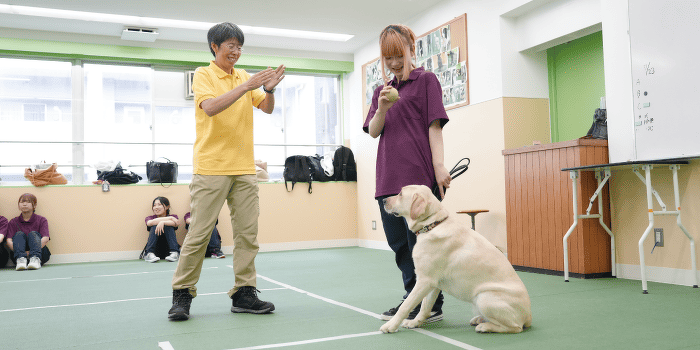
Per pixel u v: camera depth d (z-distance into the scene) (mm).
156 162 7488
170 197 7457
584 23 4789
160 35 7586
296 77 8836
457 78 6129
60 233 6945
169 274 5219
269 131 8602
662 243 3930
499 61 5469
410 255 2557
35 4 6258
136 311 3100
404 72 2529
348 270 5172
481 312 2227
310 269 5348
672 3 3703
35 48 7195
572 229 4129
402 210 2291
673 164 3680
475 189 5836
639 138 3953
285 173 8203
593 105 5074
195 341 2264
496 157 5508
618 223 4297
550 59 5586
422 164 2492
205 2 6348
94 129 7684
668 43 3727
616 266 4309
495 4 5547
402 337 2234
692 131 3543
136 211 7316
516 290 2232
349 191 8586
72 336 2455
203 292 3865
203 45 8039
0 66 7312
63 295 3908
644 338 2162
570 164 4336
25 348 2244
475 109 5832
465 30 5977
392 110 2557
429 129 2520
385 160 2537
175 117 8102
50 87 7508
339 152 8562
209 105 2635
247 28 7406
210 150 2791
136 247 7285
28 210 6555
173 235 6992
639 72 3957
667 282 3895
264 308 2883
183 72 8195
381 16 6973
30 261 6227
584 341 2111
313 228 8281
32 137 7398
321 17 6980
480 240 2283
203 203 2766
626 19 4160
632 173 4180
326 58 8672
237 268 2947
